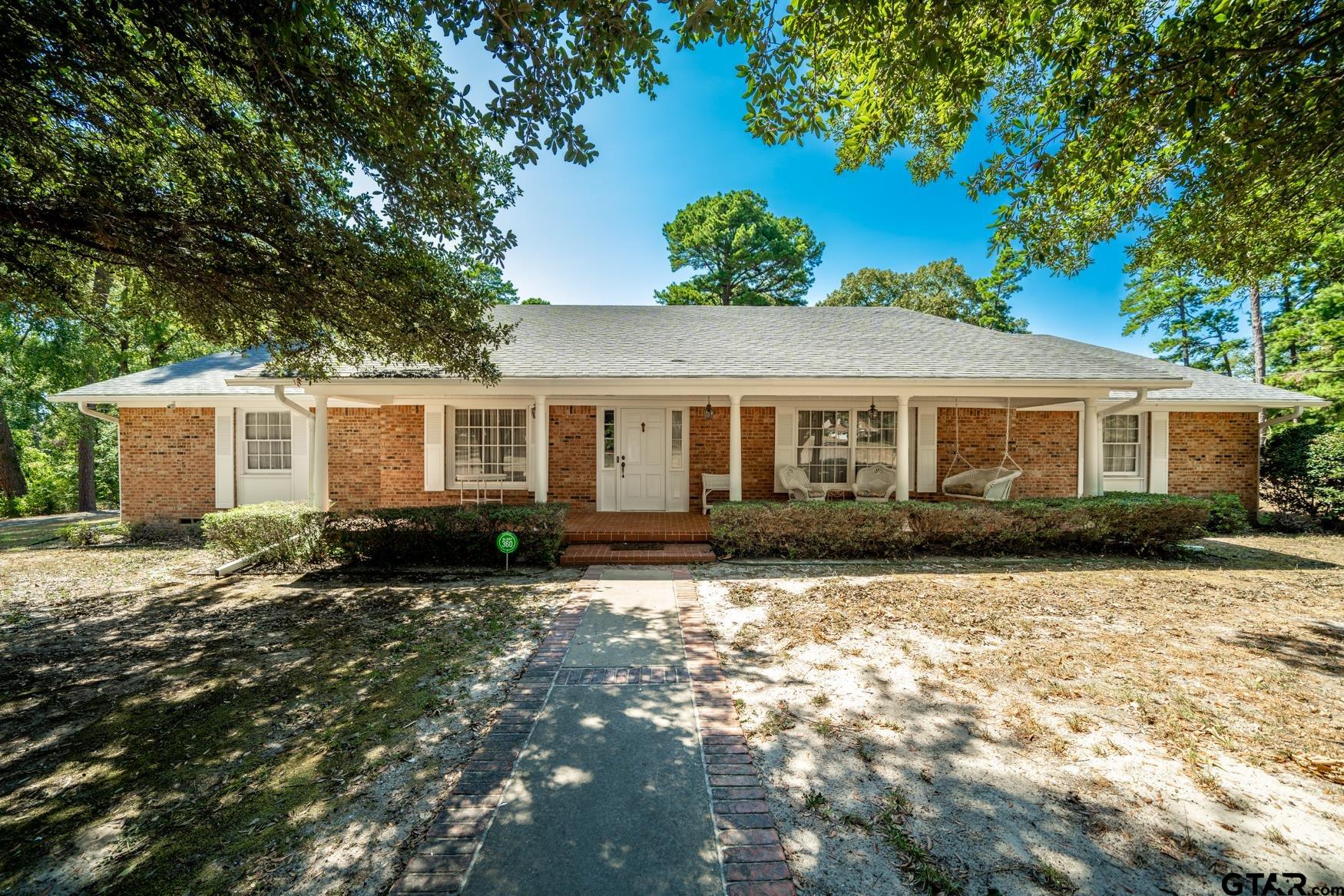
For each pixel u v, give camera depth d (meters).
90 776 2.95
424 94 3.77
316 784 2.85
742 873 2.17
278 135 4.33
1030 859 2.25
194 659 4.56
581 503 11.00
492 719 3.49
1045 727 3.31
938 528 8.02
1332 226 5.04
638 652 4.56
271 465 11.34
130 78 3.68
